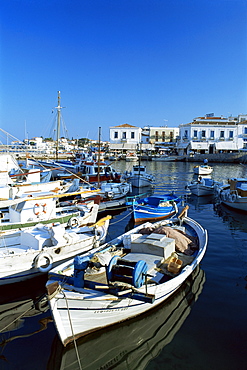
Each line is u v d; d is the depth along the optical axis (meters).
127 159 69.69
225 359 6.41
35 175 24.38
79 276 7.08
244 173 47.91
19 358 6.57
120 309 7.05
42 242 10.39
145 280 6.93
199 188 27.55
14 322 7.93
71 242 10.80
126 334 7.34
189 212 20.78
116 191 23.12
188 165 63.38
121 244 10.55
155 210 17.89
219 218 19.03
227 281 9.90
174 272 8.57
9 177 18.88
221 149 74.19
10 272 9.37
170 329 7.41
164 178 41.22
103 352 6.74
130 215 20.08
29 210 12.56
